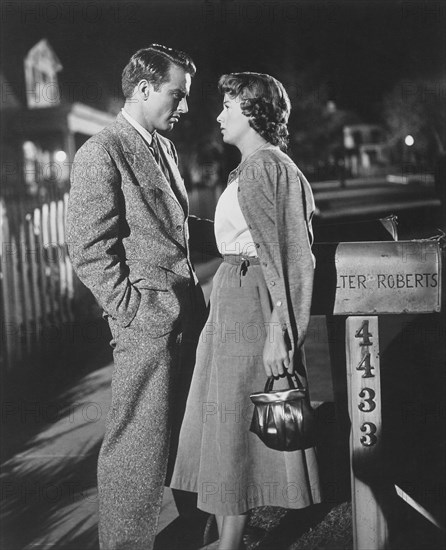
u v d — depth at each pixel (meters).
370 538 2.39
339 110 16.08
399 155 16.19
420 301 2.36
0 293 5.58
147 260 2.43
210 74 9.32
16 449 3.79
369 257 2.36
